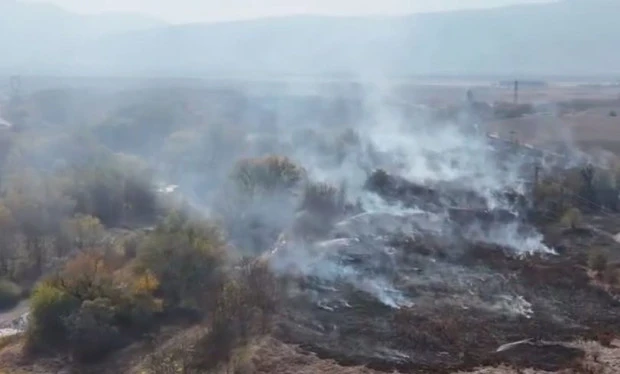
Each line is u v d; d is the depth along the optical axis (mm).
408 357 50375
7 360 55125
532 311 58969
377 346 51938
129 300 59812
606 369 48375
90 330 56062
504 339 53531
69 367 53781
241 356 49938
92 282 61750
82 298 59844
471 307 59562
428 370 48438
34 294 62281
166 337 56438
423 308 59188
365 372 47969
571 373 47906
